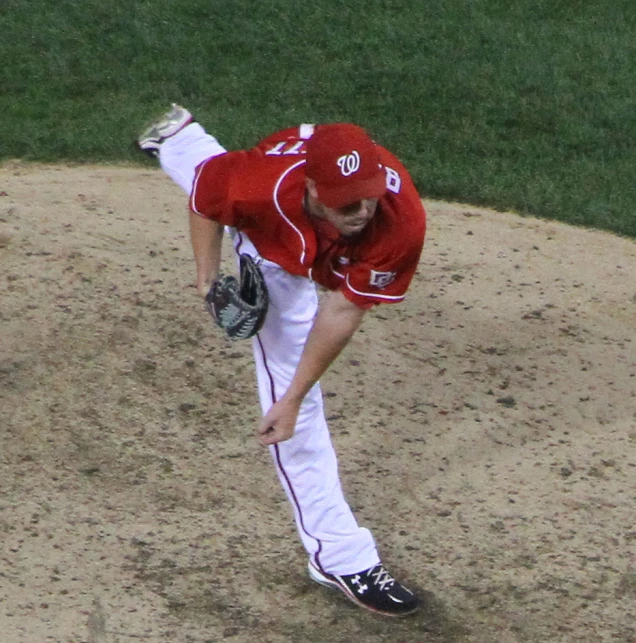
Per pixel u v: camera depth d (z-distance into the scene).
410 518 17.89
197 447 19.19
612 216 29.75
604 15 42.66
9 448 18.75
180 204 28.11
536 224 29.12
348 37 40.00
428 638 15.52
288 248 13.20
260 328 13.53
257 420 19.95
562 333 23.48
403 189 12.44
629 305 24.97
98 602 15.70
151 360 21.14
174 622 15.48
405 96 36.28
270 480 18.53
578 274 26.28
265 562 16.75
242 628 15.48
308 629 15.55
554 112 35.53
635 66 38.84
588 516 18.03
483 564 16.94
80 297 22.58
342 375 21.33
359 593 15.68
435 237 27.66
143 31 40.09
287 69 38.06
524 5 43.00
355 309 12.80
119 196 28.36
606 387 21.66
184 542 17.02
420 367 21.81
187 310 22.59
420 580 16.56
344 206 11.72
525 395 21.23
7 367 20.53
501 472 19.05
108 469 18.52
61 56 38.44
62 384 20.30
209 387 20.66
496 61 38.59
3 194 27.83
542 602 16.23
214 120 34.47
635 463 19.42
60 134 33.19
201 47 39.31
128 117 34.62
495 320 23.77
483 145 33.59
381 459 19.23
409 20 41.28
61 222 25.75
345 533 15.39
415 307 23.91
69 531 17.03
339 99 36.12
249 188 12.89
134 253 24.53
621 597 16.38
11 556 16.42
